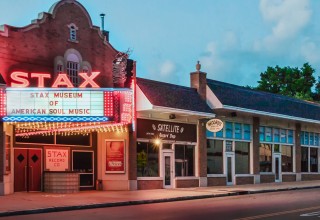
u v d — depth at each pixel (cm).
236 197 2723
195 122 3516
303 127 4725
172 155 3331
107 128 2889
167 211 1978
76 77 2897
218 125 3422
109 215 1853
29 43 2678
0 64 2544
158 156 3259
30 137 2827
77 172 2862
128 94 2741
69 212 2014
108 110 2523
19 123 2559
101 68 3048
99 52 3044
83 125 2759
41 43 2733
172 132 3331
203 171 3522
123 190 3056
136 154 3092
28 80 2652
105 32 3616
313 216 1741
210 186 3559
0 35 2548
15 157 2747
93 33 3016
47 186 2823
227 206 2156
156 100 3064
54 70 2784
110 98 2531
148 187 3156
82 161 3073
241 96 3816
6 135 2630
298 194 2919
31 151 2827
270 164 4244
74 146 3036
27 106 2483
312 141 4866
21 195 2589
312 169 4834
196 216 1775
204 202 2414
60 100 2503
